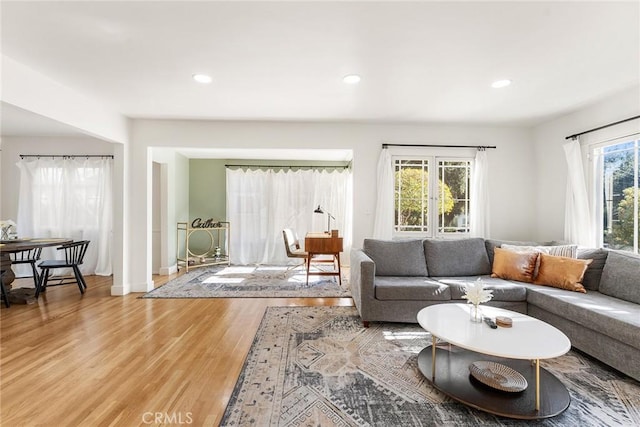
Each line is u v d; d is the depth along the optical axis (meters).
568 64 2.38
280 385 1.88
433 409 1.65
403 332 2.71
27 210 4.68
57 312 3.17
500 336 1.73
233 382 1.91
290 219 6.11
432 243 3.45
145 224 3.95
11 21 1.84
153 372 2.02
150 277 4.03
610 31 1.94
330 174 6.16
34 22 1.86
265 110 3.54
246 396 1.76
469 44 2.10
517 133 4.12
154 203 5.12
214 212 6.14
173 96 3.10
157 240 5.14
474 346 1.60
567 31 1.94
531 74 2.56
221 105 3.37
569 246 3.03
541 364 2.12
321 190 6.15
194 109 3.52
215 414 1.61
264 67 2.45
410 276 3.29
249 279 4.64
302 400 1.73
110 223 4.89
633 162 2.88
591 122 3.29
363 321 2.82
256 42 2.08
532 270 2.99
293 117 3.81
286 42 2.08
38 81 2.57
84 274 4.86
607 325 1.97
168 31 1.96
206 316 3.06
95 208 4.88
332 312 3.20
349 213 6.08
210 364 2.12
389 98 3.13
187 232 5.29
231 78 2.66
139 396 1.76
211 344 2.43
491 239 3.87
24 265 4.72
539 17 1.79
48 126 4.18
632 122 2.85
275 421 1.56
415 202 4.11
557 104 3.27
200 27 1.91
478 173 4.05
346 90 2.93
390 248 3.39
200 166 6.12
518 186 4.12
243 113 3.65
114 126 3.57
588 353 2.16
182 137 3.96
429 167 4.10
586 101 3.18
